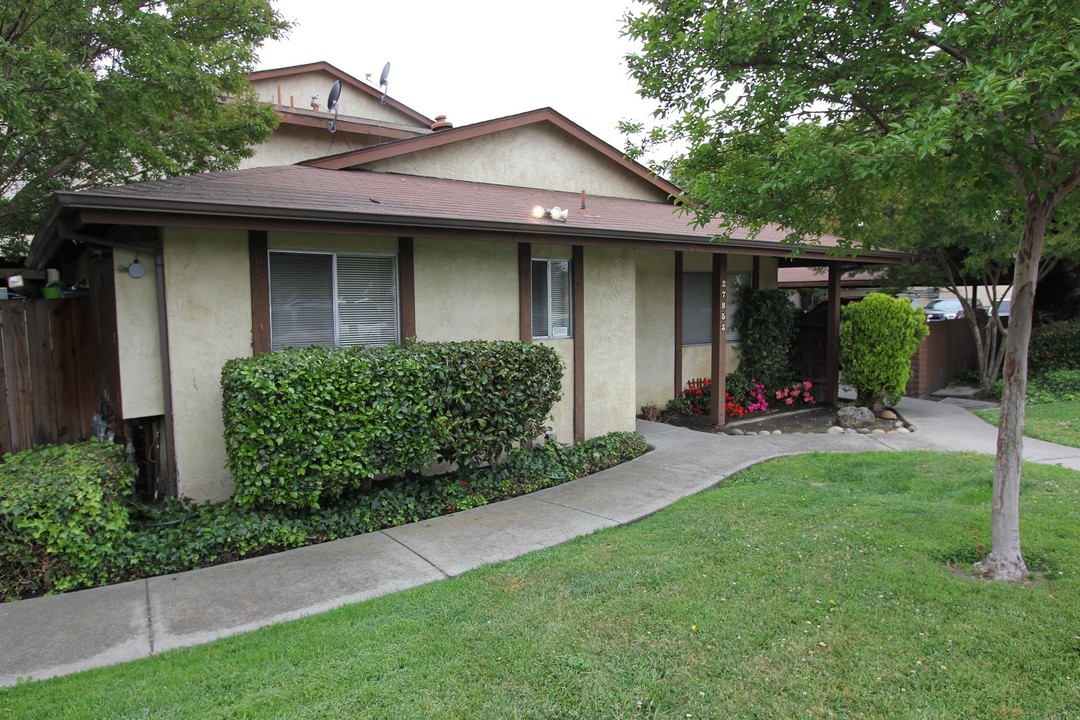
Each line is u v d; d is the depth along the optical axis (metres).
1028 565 4.36
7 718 2.95
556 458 7.54
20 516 4.45
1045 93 3.39
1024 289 4.20
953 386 13.55
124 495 5.27
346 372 5.61
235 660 3.43
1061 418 9.72
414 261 7.07
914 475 6.79
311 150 13.52
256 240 6.08
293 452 5.36
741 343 11.84
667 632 3.59
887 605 3.84
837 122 4.59
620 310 8.92
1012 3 3.64
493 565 4.72
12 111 5.23
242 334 6.07
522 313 7.89
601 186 11.88
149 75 6.34
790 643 3.46
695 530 5.23
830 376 11.51
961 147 3.72
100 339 6.59
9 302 6.90
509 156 10.62
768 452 8.11
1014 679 3.10
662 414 10.81
